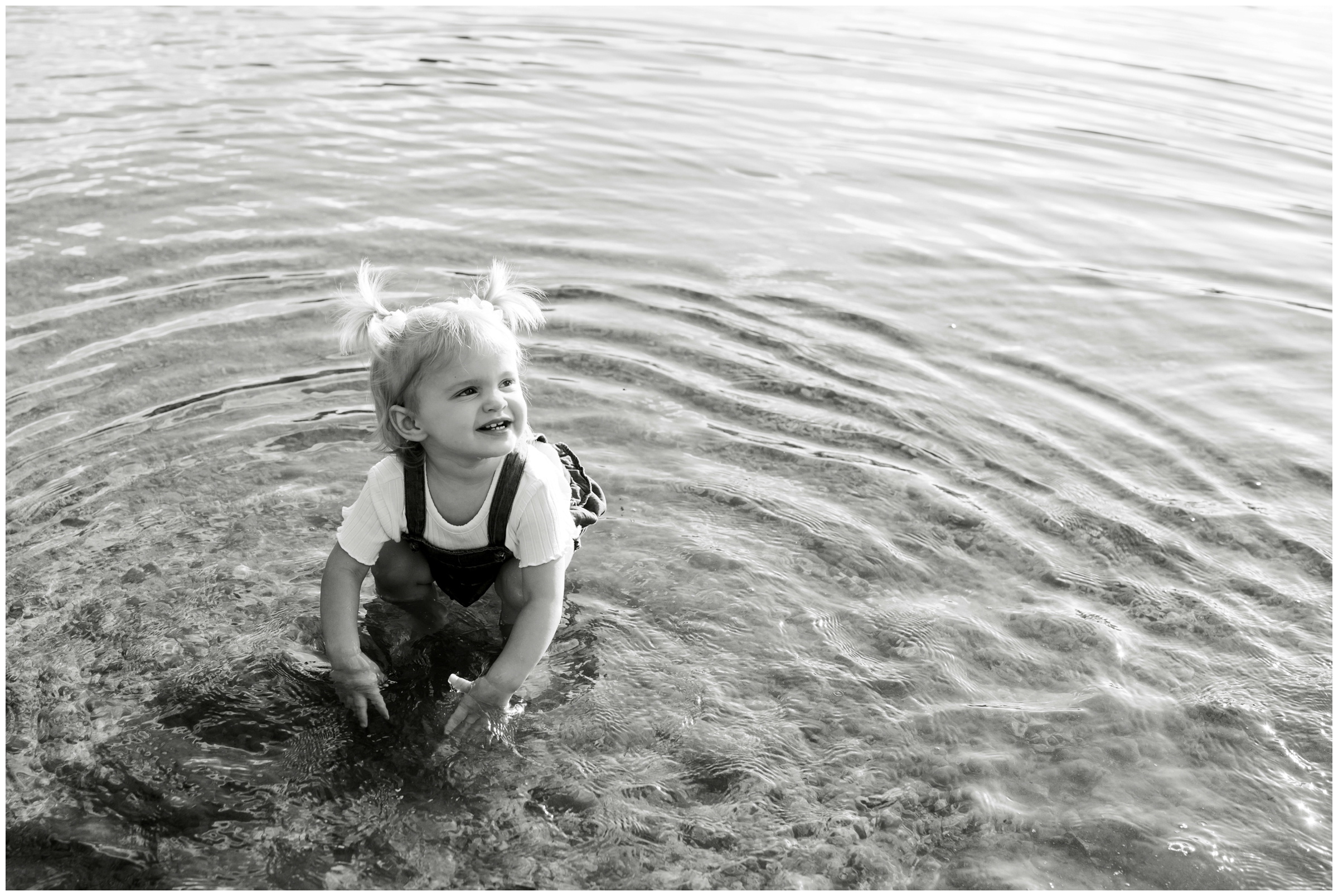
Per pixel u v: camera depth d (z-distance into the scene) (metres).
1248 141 9.23
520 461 3.26
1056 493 4.29
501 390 3.13
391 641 3.37
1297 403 5.15
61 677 3.12
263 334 5.24
